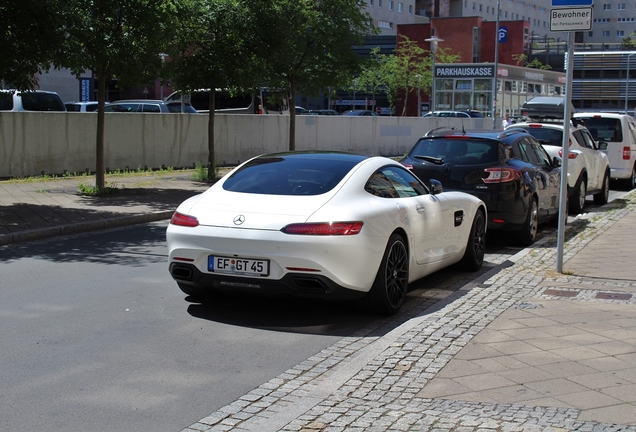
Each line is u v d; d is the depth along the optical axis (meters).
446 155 10.84
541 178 11.59
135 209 13.89
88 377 5.23
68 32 13.74
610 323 6.25
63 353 5.75
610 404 4.43
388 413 4.37
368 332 6.51
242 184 7.10
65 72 39.97
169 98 32.44
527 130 15.52
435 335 5.91
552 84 58.66
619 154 20.44
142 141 21.41
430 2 97.50
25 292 7.73
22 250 10.23
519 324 6.23
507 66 51.09
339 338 6.32
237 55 18.80
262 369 5.48
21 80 13.16
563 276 8.43
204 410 4.66
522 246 11.16
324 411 4.44
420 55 73.75
